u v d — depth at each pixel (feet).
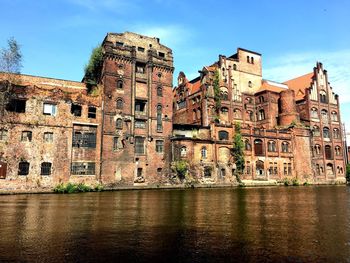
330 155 229.86
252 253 27.66
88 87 156.35
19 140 128.98
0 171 123.65
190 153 167.12
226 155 180.75
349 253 27.45
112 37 163.22
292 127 207.82
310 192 119.34
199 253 27.71
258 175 189.47
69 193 120.78
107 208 63.21
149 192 124.36
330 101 237.25
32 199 89.76
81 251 28.48
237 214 52.85
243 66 231.71
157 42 176.35
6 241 32.42
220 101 206.80
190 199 86.74
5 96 127.13
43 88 136.77
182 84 230.68
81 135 143.64
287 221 44.83
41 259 25.99
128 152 154.61
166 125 168.45
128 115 158.20
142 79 167.32
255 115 226.17
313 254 27.22
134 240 32.76
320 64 238.07
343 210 58.49
